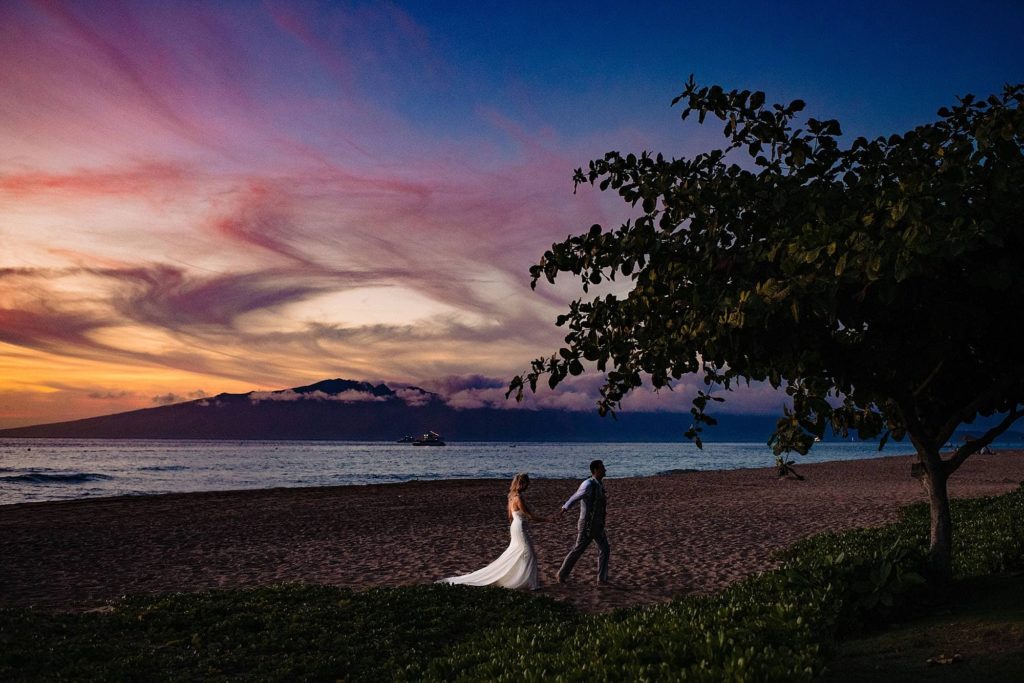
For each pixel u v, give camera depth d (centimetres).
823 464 6475
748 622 648
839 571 762
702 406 664
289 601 1023
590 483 1230
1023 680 465
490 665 684
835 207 650
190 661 757
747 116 658
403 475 7825
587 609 1050
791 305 543
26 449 19850
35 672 696
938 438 791
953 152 616
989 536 1040
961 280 602
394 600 1021
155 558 1645
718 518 2214
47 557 1669
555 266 725
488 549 1716
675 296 642
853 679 519
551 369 702
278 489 3922
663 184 696
